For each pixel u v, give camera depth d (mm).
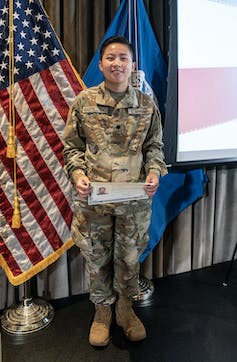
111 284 1793
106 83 1538
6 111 1810
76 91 1893
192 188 2320
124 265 1713
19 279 1906
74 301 2176
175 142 2070
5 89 1801
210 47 2137
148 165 1606
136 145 1570
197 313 2055
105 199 1431
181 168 2129
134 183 1467
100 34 1981
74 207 1670
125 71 1489
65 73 1865
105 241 1687
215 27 2133
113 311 2041
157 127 1660
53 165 1908
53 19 1891
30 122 1848
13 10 1748
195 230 2459
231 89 2236
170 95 2008
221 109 2223
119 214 1602
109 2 2006
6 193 1869
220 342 1811
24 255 1919
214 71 2170
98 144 1541
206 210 2471
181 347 1772
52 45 1830
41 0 1880
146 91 2025
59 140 1896
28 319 1927
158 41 2139
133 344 1793
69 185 1947
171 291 2287
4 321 1932
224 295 2244
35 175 1890
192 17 2057
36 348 1768
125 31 2000
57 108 1875
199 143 2184
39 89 1838
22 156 1857
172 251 2457
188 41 2064
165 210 2271
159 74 2141
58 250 1981
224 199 2539
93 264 1697
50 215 1940
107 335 1784
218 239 2590
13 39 1762
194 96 2129
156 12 2104
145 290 2197
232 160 2264
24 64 1798
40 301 2086
